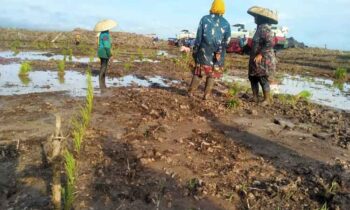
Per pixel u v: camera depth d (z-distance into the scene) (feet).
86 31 161.58
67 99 28.71
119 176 14.99
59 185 11.32
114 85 37.65
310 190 15.02
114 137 19.65
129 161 16.53
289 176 16.35
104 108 26.04
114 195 13.51
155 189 14.16
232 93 34.37
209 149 18.83
